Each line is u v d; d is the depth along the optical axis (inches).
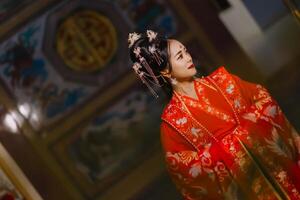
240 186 136.1
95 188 274.7
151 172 272.7
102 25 279.7
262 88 136.9
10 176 195.2
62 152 274.4
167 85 136.6
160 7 279.1
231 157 134.2
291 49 265.1
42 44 274.5
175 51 132.0
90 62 280.8
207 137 135.4
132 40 134.7
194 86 135.9
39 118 275.1
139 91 282.2
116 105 282.2
